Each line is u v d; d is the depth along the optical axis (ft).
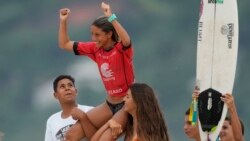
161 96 278.26
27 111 289.12
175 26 310.24
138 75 289.33
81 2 310.86
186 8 312.50
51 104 290.56
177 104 273.54
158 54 296.10
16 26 315.17
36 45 308.40
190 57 295.28
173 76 284.41
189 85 282.56
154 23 311.27
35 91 295.48
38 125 282.97
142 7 313.32
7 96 293.64
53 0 317.01
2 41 309.63
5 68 302.45
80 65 296.10
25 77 299.58
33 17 316.19
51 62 303.48
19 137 277.44
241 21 306.96
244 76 288.30
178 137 254.47
